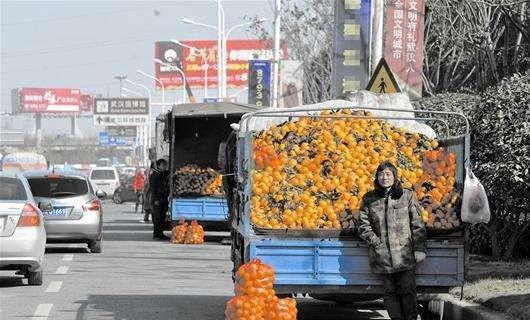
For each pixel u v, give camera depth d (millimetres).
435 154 16406
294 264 15828
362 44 33375
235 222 18312
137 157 199750
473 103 26672
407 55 30953
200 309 19078
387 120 18031
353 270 15859
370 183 16156
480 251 25250
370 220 15523
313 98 52344
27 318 17750
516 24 31891
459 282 16031
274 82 56125
